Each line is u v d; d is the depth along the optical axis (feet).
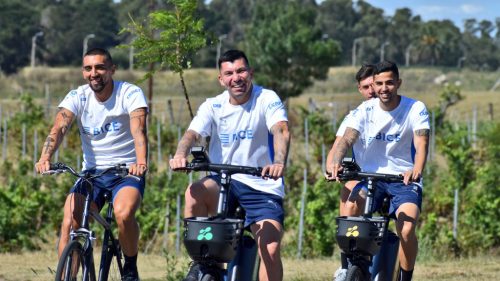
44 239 108.27
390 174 51.24
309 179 128.16
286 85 370.73
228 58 48.37
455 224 102.68
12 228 106.32
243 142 49.26
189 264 47.34
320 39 380.78
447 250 100.94
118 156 54.49
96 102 54.03
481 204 104.12
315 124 175.94
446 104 248.93
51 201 112.37
